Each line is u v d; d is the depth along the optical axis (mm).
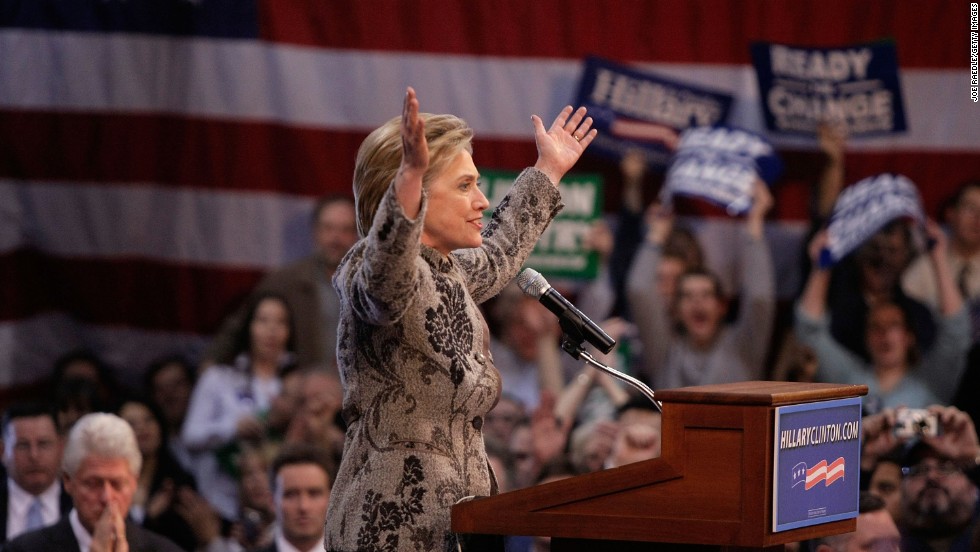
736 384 3971
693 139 11086
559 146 4633
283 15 11172
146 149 11297
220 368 11016
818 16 11102
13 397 11273
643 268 10992
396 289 3613
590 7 11172
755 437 3551
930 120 11086
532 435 10023
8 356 11273
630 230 11102
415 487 3768
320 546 8312
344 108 11234
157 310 11289
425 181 3889
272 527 9922
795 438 3625
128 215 11312
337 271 4027
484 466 3936
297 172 11227
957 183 11031
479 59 11219
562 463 9695
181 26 11219
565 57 11188
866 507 7469
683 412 3639
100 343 11359
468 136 3990
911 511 8211
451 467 3812
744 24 11141
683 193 10977
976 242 10930
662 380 10938
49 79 11305
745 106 11195
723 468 3590
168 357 11133
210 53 11188
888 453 8500
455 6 11188
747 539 3537
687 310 10961
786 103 11094
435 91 11227
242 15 11180
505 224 4422
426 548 3740
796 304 11055
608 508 3682
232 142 11227
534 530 3709
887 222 10945
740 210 10938
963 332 10828
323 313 11102
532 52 11195
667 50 11180
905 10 11055
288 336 11055
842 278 11000
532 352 10742
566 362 10805
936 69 11070
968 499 8172
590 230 11023
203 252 11266
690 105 11141
